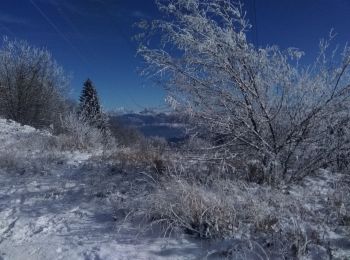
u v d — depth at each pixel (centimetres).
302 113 679
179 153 750
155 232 507
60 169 902
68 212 604
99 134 1612
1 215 600
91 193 685
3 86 3381
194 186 569
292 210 534
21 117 3416
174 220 505
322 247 448
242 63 669
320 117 672
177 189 556
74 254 462
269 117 681
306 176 733
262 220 495
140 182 725
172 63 688
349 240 466
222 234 484
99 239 498
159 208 535
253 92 675
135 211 565
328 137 682
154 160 840
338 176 711
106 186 714
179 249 461
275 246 447
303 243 445
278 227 483
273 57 681
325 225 507
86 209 613
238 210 521
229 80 680
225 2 662
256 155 716
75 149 1267
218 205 514
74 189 723
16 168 901
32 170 888
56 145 1277
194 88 692
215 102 694
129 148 1126
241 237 472
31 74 3475
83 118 1669
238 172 708
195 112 687
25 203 657
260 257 429
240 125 695
